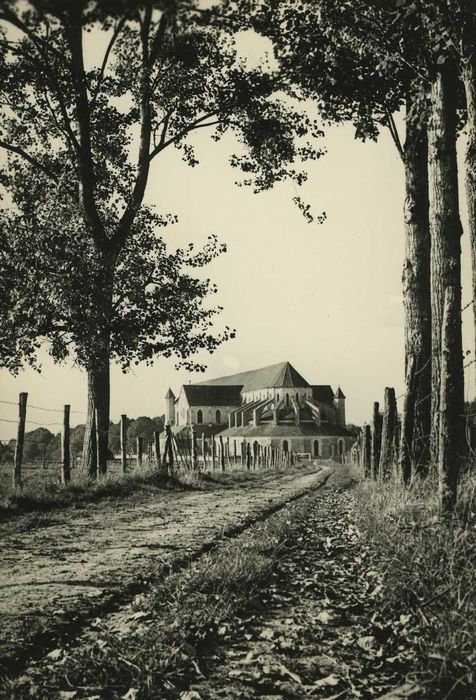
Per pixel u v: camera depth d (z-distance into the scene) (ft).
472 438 37.06
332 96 59.11
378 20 44.11
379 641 19.31
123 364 77.92
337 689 16.02
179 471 93.25
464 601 18.92
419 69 43.83
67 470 62.54
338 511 51.24
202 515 49.85
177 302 78.79
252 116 80.94
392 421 60.29
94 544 35.76
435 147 40.70
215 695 15.58
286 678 16.67
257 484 95.50
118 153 84.94
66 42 64.44
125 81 77.71
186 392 464.65
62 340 68.23
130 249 84.07
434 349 44.01
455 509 30.76
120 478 70.54
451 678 15.85
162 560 30.32
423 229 54.34
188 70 75.10
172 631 18.98
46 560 31.09
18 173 82.02
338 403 464.65
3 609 22.11
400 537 28.12
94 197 81.51
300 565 29.96
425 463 48.88
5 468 90.84
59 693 15.17
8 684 15.40
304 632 19.98
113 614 22.17
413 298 53.88
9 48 66.18
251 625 20.93
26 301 63.82
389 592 22.59
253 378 463.01
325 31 50.24
